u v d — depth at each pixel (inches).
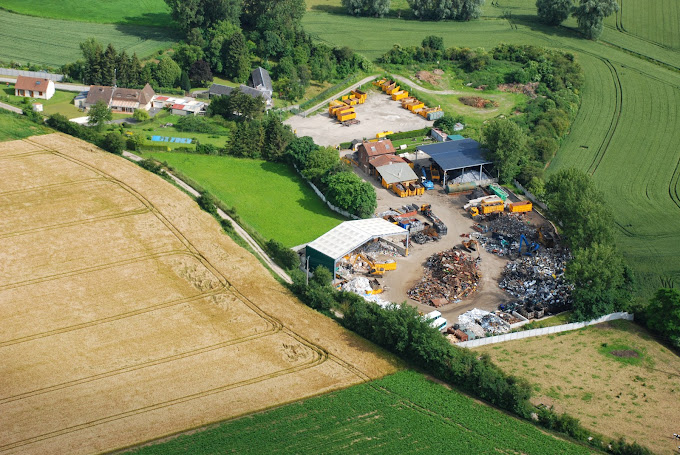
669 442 4906.5
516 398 5093.5
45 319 5767.7
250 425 4874.5
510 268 6820.9
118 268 6378.0
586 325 6117.1
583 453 4785.9
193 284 6284.5
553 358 5684.1
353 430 4862.2
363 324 5816.9
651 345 5900.6
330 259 6501.0
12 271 6235.2
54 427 4790.8
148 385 5191.9
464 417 5036.9
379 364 5526.6
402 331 5526.6
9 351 5433.1
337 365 5482.3
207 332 5753.0
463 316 6131.9
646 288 6761.8
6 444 4640.8
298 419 4936.0
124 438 4726.9
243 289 6279.5
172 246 6702.8
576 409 5162.4
